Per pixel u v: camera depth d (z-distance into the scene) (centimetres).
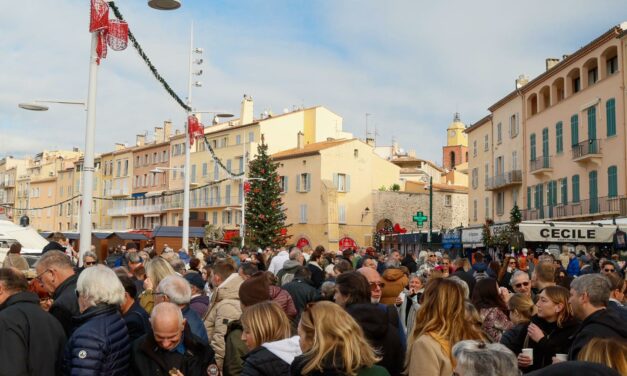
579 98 4212
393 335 588
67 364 522
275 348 505
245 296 672
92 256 1178
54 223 10619
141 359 540
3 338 505
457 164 11750
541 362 623
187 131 2770
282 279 1261
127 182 9362
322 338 431
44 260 648
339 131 7962
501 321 756
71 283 647
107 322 534
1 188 12569
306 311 460
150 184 8888
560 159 4475
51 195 10825
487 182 5650
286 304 848
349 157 6956
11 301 532
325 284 914
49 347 524
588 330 538
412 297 901
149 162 8962
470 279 1110
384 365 573
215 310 773
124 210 9244
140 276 1070
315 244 6688
